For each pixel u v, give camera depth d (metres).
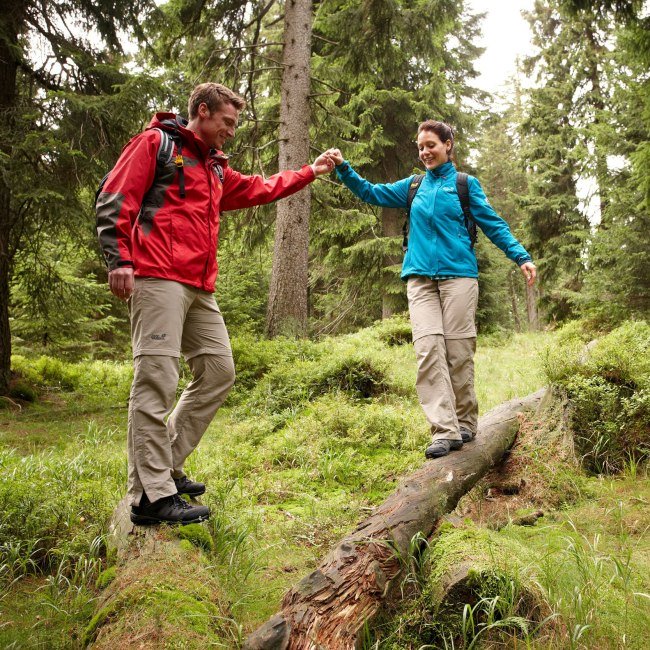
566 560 2.57
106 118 7.76
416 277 3.45
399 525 2.46
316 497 3.89
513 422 4.20
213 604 2.13
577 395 4.18
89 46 8.89
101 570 2.65
